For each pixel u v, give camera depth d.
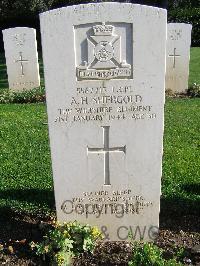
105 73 1.16
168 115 2.70
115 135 1.24
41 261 1.27
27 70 3.64
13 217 1.50
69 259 1.25
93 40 1.13
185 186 1.65
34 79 3.68
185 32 3.38
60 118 1.21
